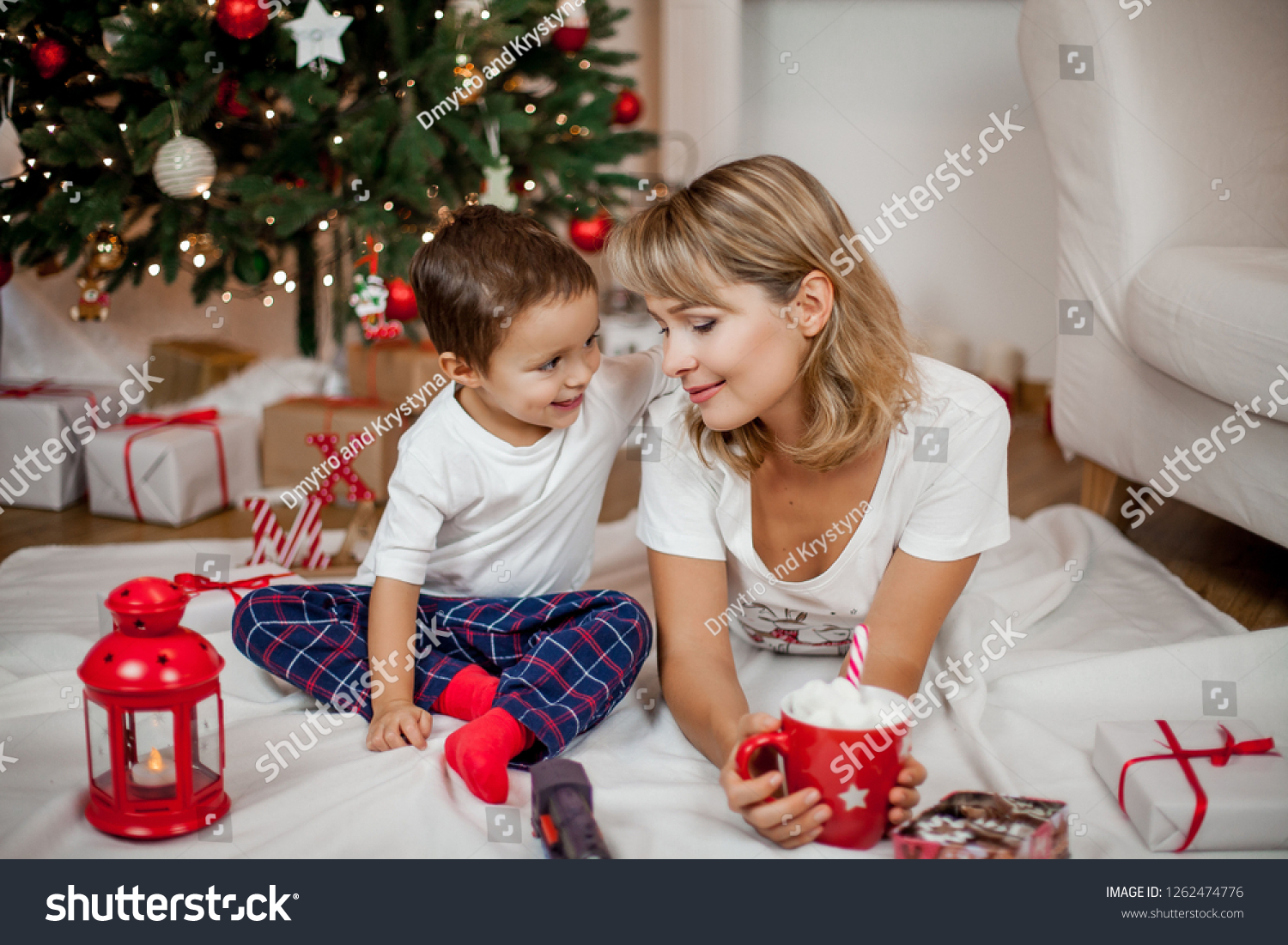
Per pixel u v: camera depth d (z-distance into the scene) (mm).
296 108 1756
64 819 845
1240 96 1594
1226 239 1595
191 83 1717
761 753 850
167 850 817
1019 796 853
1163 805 813
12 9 1734
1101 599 1424
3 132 2070
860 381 912
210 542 1735
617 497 2107
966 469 978
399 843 832
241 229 1882
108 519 1915
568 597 1097
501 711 955
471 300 986
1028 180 2840
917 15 2877
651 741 1035
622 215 2225
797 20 2973
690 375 894
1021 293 2879
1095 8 1569
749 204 841
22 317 2404
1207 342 1329
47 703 1102
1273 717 1059
